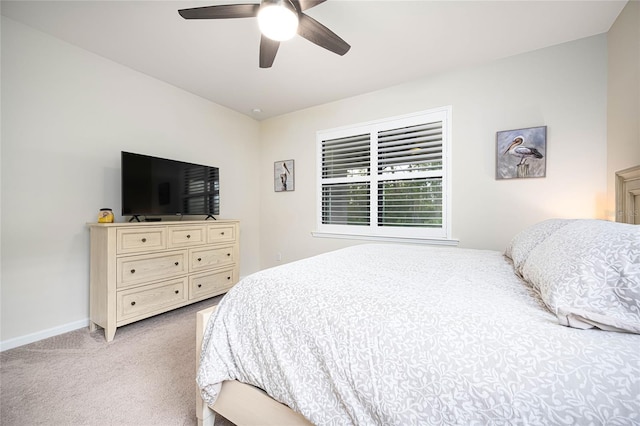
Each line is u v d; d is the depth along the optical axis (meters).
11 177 2.04
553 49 2.33
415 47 2.35
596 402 0.54
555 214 2.34
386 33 2.16
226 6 1.54
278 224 4.09
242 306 1.13
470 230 2.70
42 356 1.89
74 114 2.35
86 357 1.88
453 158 2.77
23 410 1.37
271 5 1.44
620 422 0.52
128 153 2.46
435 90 2.85
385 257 1.82
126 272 2.23
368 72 2.79
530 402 0.58
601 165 2.18
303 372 0.89
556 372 0.59
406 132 3.06
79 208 2.38
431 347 0.73
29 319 2.11
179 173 2.91
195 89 3.19
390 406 0.71
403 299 0.94
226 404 1.12
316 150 3.71
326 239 3.66
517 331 0.71
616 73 2.01
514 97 2.49
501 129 2.54
